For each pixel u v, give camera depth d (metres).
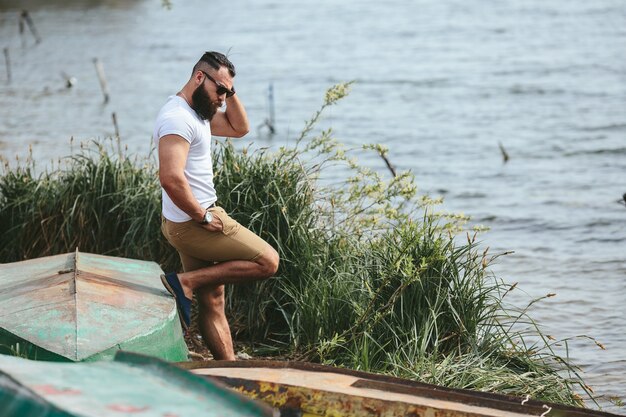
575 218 18.25
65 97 34.34
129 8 65.00
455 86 35.41
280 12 63.22
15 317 7.40
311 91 35.31
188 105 8.20
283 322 10.34
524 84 35.28
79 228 11.70
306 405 5.86
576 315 12.48
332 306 9.68
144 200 11.52
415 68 39.88
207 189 8.35
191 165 8.23
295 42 49.44
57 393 3.80
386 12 60.97
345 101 33.06
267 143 26.36
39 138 26.47
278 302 10.27
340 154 11.08
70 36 52.03
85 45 48.84
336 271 9.86
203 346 10.07
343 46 47.34
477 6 61.47
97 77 39.00
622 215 18.38
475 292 9.80
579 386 9.95
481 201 19.94
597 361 10.75
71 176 12.04
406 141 26.55
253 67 41.41
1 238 12.04
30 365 4.18
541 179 21.75
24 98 34.12
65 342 7.02
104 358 6.98
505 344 9.70
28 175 12.39
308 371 6.27
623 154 24.12
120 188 11.72
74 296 7.72
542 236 17.16
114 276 8.59
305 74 39.22
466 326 9.56
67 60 43.78
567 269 14.90
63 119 29.91
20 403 3.78
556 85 34.78
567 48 43.78
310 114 30.84
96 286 8.12
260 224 10.39
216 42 49.94
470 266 9.98
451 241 10.02
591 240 16.77
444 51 44.59
